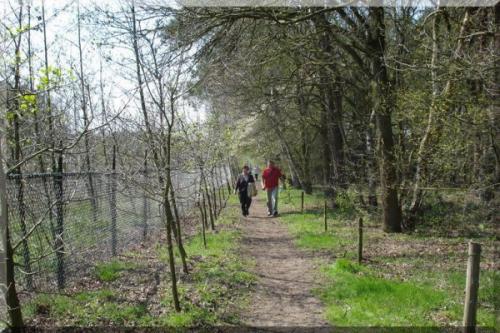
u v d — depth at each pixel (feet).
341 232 40.16
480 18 30.96
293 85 51.08
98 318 18.38
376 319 18.54
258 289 23.81
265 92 52.44
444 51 28.02
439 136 32.68
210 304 20.42
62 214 21.94
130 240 34.40
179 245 25.35
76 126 30.68
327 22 39.70
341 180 56.70
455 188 34.30
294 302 21.59
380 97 37.52
